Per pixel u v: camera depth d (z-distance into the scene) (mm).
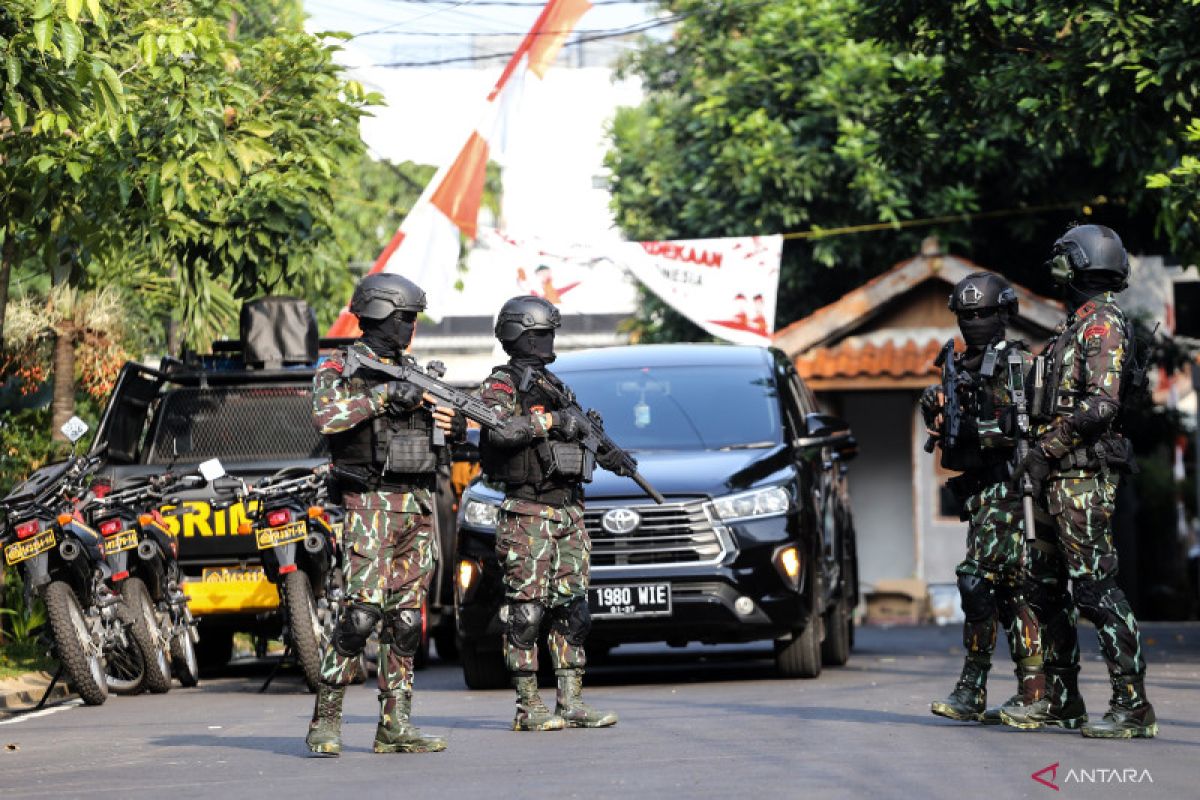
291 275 41844
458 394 22391
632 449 34156
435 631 44250
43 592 31656
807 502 32906
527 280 61312
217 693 34531
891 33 47625
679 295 60719
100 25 29531
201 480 34969
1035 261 75250
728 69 80000
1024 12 43750
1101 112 43531
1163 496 78562
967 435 22891
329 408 21578
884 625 66688
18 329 45906
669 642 32750
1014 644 23406
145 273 49500
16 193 35781
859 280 77312
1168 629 56688
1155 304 83625
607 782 18984
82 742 25438
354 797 18391
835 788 18094
